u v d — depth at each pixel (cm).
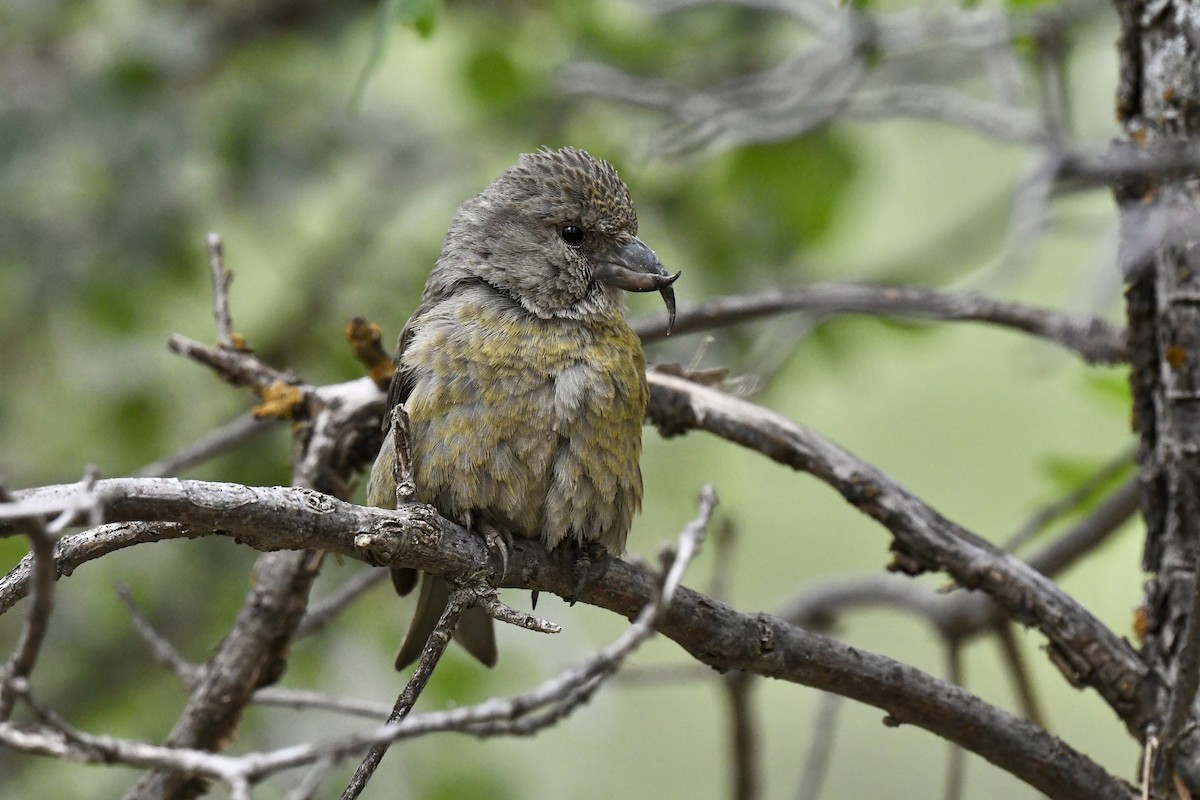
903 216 1443
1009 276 755
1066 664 638
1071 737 1348
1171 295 639
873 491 670
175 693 1168
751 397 903
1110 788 600
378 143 1255
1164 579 640
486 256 733
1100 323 750
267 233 1291
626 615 663
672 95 1011
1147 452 657
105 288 1182
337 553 534
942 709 597
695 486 1224
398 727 429
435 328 706
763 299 794
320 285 1258
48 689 1162
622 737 1454
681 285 1239
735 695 869
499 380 684
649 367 770
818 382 1288
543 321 713
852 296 782
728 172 1205
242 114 1191
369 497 706
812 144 1197
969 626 885
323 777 526
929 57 1159
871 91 1155
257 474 1189
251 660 738
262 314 1295
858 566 1447
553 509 672
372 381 761
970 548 652
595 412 686
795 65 1033
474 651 764
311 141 1220
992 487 1388
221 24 1235
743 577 1445
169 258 1195
